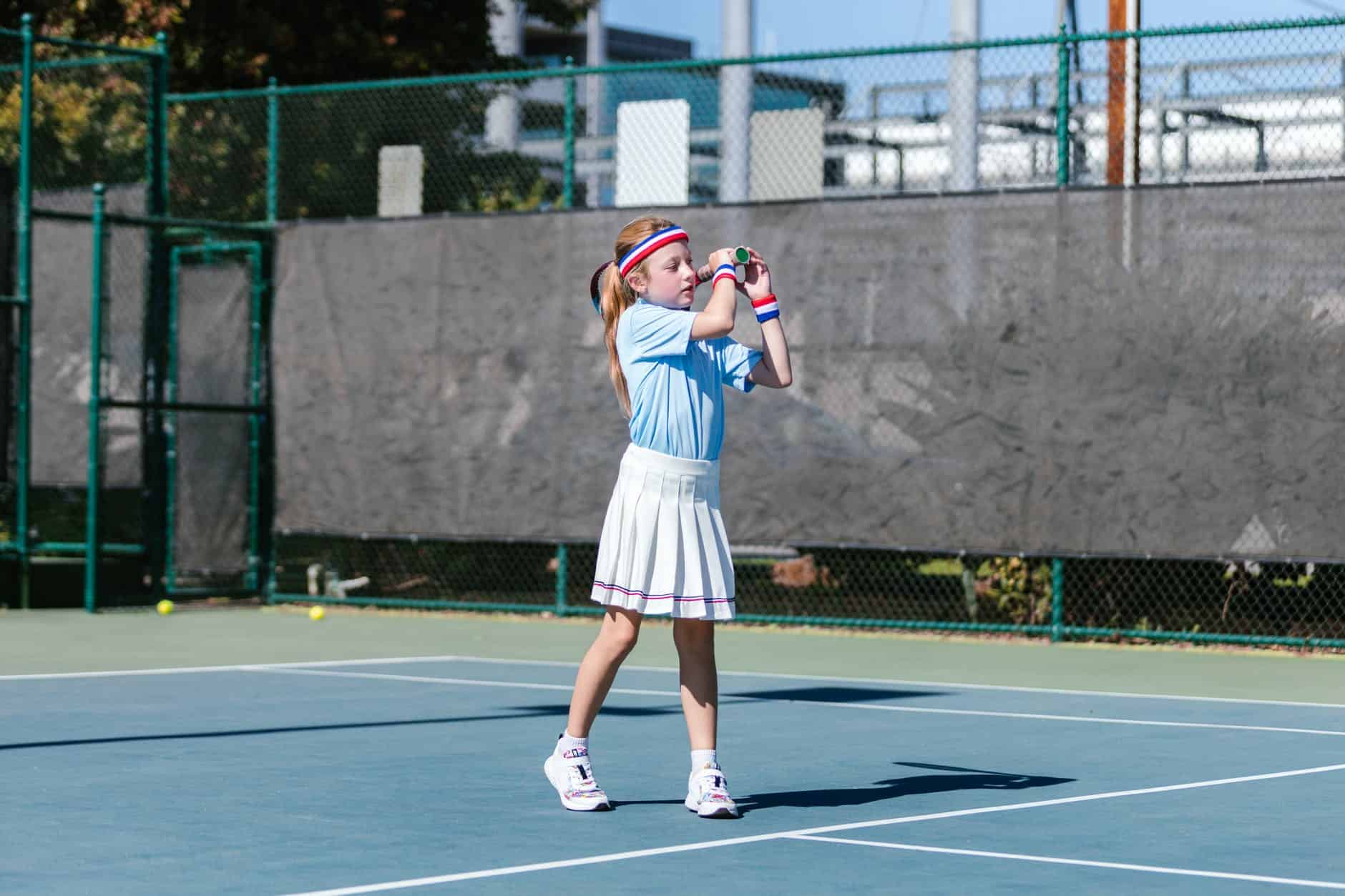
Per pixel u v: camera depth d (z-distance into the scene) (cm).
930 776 713
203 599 1594
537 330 1454
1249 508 1214
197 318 1612
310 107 1633
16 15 1820
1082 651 1264
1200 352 1227
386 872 518
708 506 629
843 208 1335
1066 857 546
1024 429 1277
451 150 1631
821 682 1070
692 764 670
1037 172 1772
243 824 596
